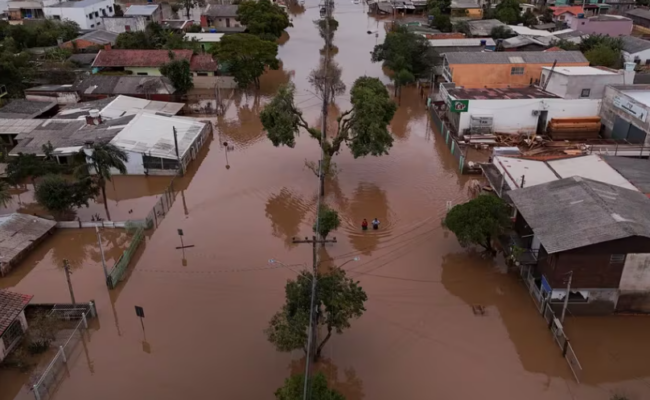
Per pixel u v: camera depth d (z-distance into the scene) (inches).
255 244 1539.1
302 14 5221.5
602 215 1193.4
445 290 1339.8
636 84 2279.8
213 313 1261.1
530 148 2112.5
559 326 1142.3
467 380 1071.6
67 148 1909.4
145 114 2230.6
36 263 1475.1
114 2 4576.8
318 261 1430.9
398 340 1176.2
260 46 2832.2
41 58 3029.0
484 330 1207.6
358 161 2075.5
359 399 1024.2
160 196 1840.6
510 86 2610.7
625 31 3639.3
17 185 1884.8
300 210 1727.4
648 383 1063.0
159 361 1119.0
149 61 2871.6
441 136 2333.9
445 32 3789.4
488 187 1763.0
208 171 2005.4
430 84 2942.9
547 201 1312.7
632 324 1203.2
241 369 1097.4
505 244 1391.5
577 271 1165.7
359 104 1807.3
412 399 1025.5
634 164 1678.2
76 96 2578.7
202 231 1606.8
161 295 1326.3
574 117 2251.5
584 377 1075.9
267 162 2073.1
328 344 1160.8
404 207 1732.3
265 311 1263.5
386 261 1456.7
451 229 1392.7
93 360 1125.1
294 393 871.1
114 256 1504.7
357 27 4549.7
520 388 1052.5
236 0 4731.8
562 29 3821.4
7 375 1087.6
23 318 1171.9
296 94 2878.9
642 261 1149.7
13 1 3863.2
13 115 2281.0
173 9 4407.0
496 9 4151.1
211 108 2696.9
